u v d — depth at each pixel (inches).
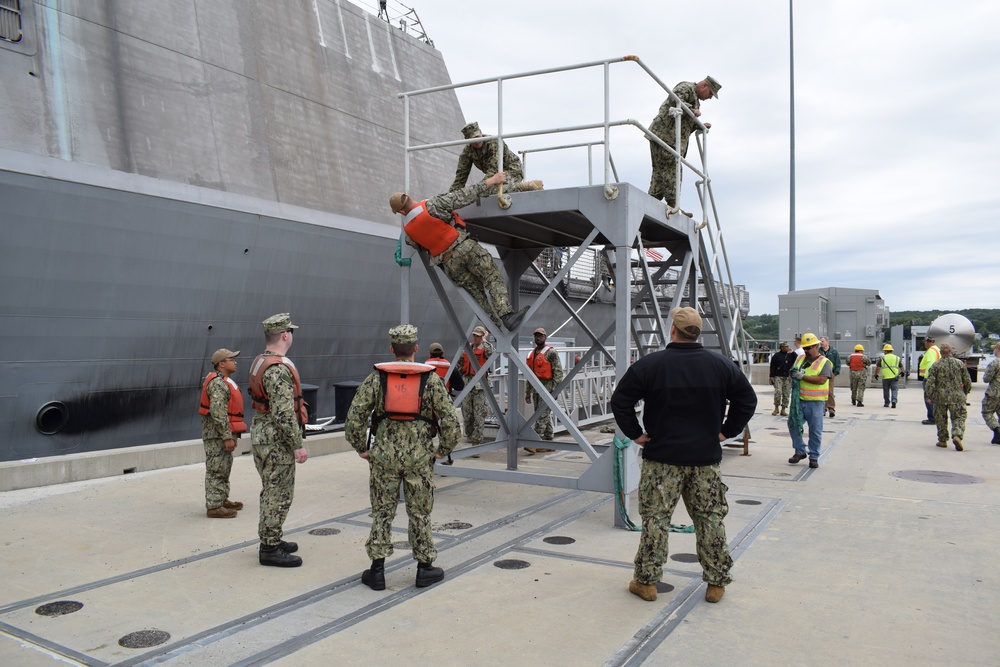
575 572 181.6
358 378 468.8
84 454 303.9
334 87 458.3
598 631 142.7
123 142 324.2
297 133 422.3
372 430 172.1
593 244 315.3
